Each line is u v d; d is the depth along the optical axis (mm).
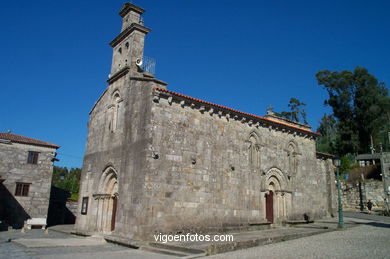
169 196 19500
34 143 31797
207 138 22297
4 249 15281
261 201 24609
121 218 20016
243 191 23562
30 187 31016
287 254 12891
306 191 28828
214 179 21984
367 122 55625
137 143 20406
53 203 37062
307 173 29453
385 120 55438
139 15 25953
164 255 14125
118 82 24688
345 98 57719
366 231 19641
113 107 24812
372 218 30516
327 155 32281
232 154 23562
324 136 72938
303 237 18078
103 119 25703
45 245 16609
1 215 29250
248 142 24984
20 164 30969
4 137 31109
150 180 18938
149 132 19594
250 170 24484
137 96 21766
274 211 26031
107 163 23312
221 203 21984
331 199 31531
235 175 23359
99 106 27031
